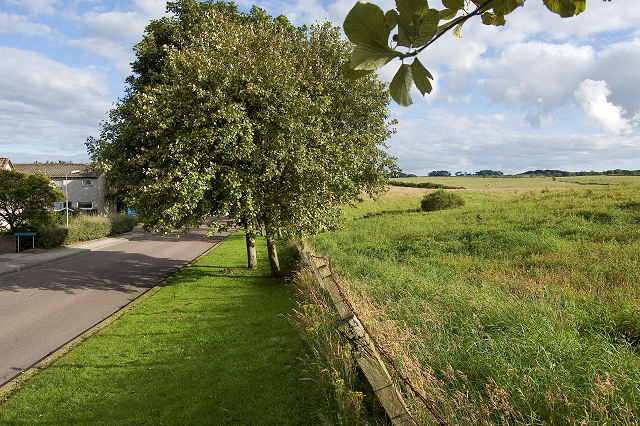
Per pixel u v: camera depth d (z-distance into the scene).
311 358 6.30
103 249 25.36
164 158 11.98
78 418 5.43
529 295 7.66
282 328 8.32
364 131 15.02
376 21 0.78
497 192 54.56
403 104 0.83
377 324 5.42
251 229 13.08
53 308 11.71
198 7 17.17
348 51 14.45
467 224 22.41
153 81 16.58
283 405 5.22
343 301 5.06
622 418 3.43
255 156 11.52
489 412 3.68
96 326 9.88
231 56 11.95
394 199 51.78
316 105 12.17
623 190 28.61
